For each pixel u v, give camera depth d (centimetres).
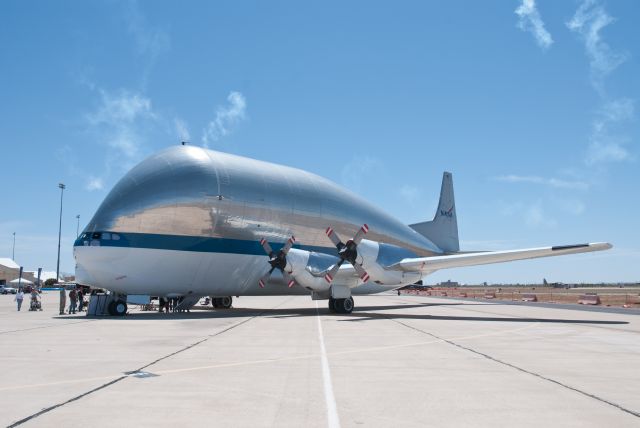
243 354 1121
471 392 744
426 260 2583
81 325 1898
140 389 761
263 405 667
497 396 718
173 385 791
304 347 1242
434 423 586
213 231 2614
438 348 1230
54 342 1347
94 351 1168
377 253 2544
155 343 1320
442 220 4069
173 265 2512
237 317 2331
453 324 1950
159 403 676
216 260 2633
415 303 4172
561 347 1252
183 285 2598
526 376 866
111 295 2534
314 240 3073
